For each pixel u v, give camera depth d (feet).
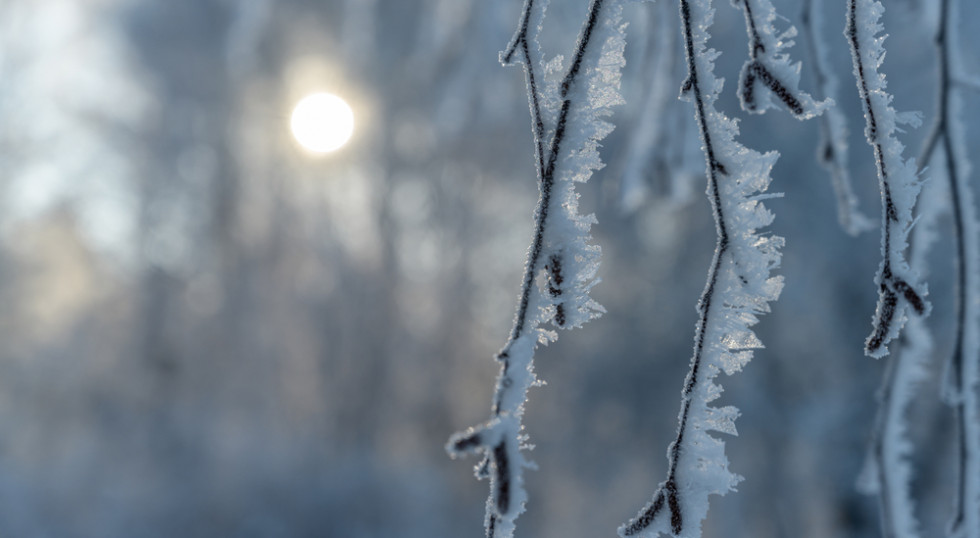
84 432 34.47
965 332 4.17
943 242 15.98
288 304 38.14
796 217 21.84
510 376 2.99
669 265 28.76
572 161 2.98
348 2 20.40
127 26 39.93
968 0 6.91
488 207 36.22
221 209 40.93
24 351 41.47
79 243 48.14
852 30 3.27
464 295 37.09
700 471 3.06
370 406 35.22
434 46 16.51
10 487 26.55
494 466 2.93
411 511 28.30
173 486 27.45
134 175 45.68
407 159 34.04
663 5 6.85
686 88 3.17
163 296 42.27
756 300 3.08
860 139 16.60
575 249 2.98
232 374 38.73
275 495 26.96
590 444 30.30
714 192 3.11
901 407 4.44
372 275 36.45
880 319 3.22
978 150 12.76
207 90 40.86
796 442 23.38
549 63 3.03
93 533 24.70
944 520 15.74
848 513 21.47
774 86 3.00
